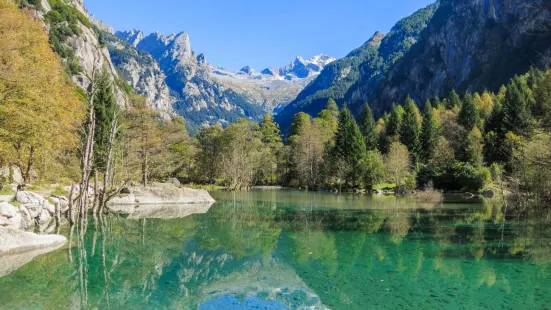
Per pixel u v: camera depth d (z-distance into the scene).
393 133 86.94
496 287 12.11
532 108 68.25
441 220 27.77
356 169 68.00
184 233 23.75
